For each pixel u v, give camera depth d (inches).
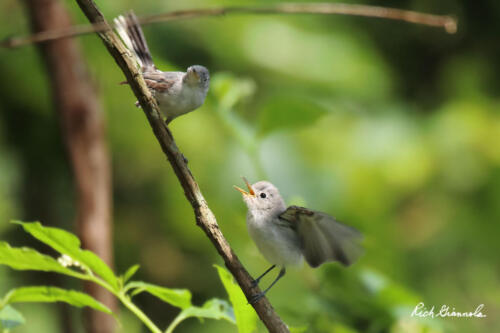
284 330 191.2
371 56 504.7
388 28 523.2
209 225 186.9
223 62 466.9
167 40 453.1
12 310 202.2
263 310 189.3
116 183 463.5
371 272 304.3
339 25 510.9
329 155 475.8
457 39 533.6
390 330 284.4
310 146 477.1
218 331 446.6
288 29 486.3
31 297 197.3
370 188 471.8
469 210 484.1
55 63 288.4
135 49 258.7
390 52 530.0
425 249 478.9
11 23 434.9
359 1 510.9
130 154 461.4
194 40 461.4
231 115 330.3
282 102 308.3
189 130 456.1
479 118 498.0
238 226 347.6
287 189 459.2
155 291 207.2
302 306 302.8
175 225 464.1
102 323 267.6
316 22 500.7
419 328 280.5
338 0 494.3
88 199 285.3
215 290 463.5
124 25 255.9
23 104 442.6
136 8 444.8
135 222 465.7
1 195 435.2
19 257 189.8
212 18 463.8
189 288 462.3
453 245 477.7
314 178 467.2
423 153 486.0
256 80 473.1
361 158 478.3
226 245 188.5
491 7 530.9
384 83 503.5
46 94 438.0
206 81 262.7
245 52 469.1
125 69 180.1
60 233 187.5
